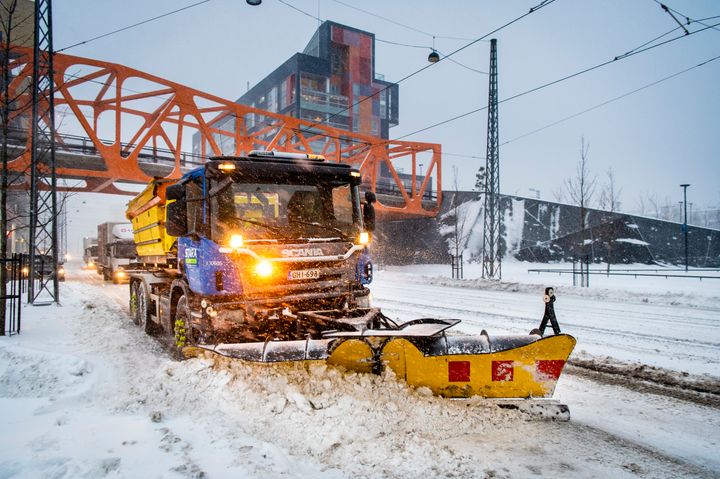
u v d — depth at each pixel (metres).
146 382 5.36
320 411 4.34
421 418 4.37
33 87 14.35
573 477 3.52
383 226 55.53
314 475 3.45
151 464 3.47
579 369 6.64
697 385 5.90
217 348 4.95
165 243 9.16
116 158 31.77
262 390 4.66
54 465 3.49
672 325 10.69
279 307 5.94
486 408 4.66
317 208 6.54
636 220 42.84
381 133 91.06
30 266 13.98
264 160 6.52
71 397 5.22
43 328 9.70
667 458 3.87
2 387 5.68
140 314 10.19
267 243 6.01
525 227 45.41
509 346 4.74
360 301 6.46
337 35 83.62
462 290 21.12
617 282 26.84
